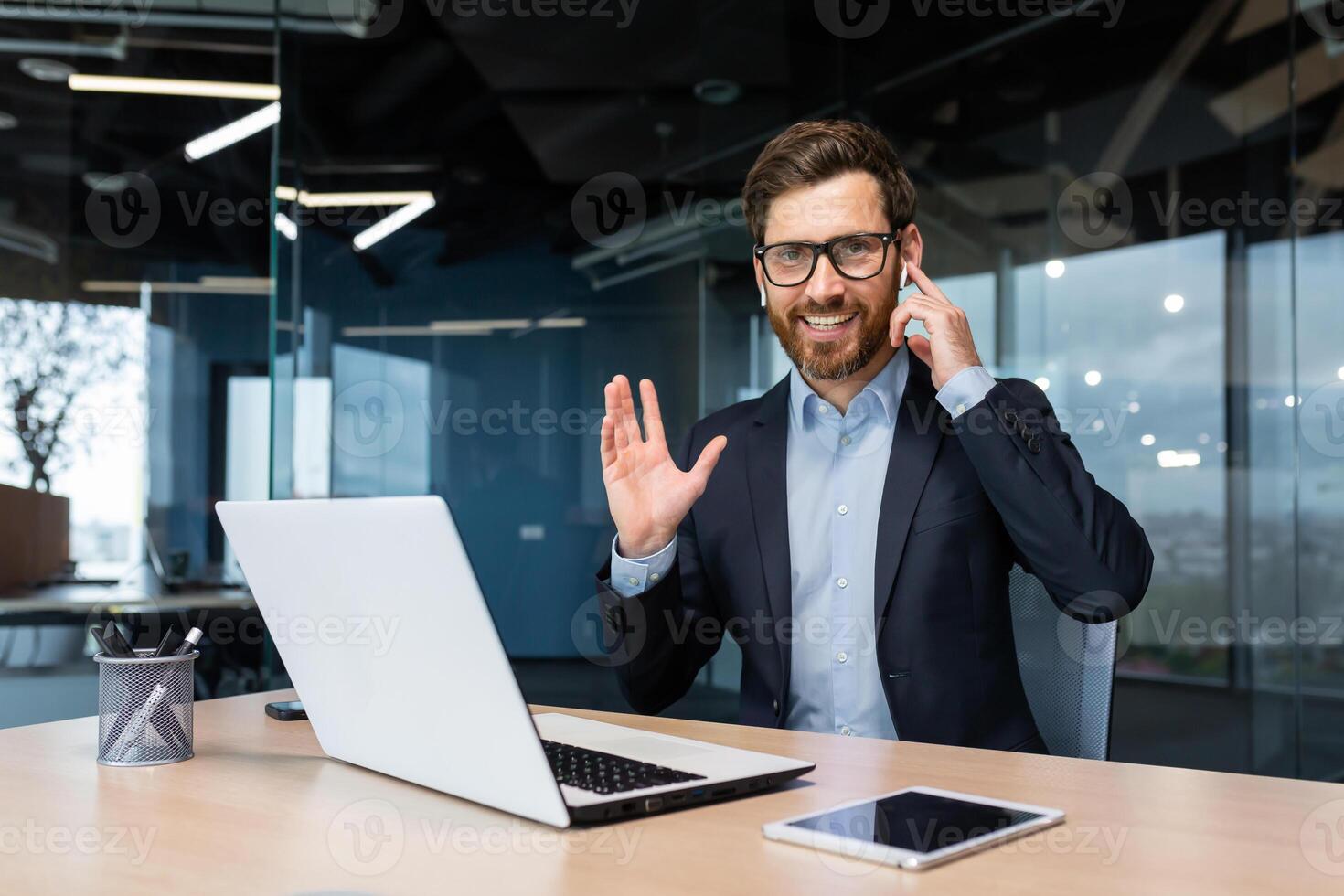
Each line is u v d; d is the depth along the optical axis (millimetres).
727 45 4469
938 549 1275
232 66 4977
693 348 4555
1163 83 3561
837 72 4230
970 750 919
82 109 5035
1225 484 3438
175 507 4977
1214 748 3432
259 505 802
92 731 1042
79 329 5016
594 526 4684
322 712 858
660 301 4609
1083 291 3674
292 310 3309
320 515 728
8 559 4023
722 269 4523
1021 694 1279
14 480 4742
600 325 4680
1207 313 3479
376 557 695
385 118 4766
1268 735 3365
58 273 5027
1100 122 3666
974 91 3893
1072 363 3678
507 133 4766
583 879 562
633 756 806
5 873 580
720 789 726
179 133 5082
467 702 674
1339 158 3271
